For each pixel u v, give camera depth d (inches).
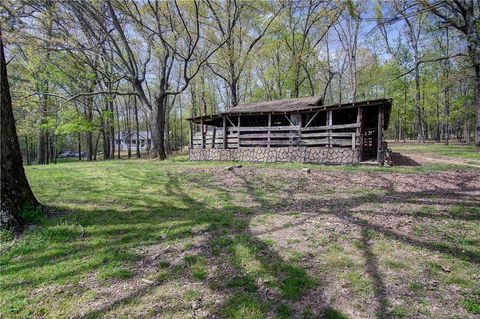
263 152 564.4
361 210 223.0
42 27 517.7
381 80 1149.7
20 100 595.2
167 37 732.0
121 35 644.1
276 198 269.3
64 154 2070.6
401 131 1788.9
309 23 1027.3
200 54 928.3
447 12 677.3
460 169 391.9
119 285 120.3
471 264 136.3
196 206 243.1
